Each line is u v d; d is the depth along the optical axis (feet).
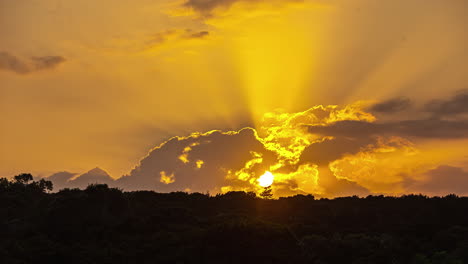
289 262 232.12
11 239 240.53
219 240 236.43
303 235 270.26
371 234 270.87
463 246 235.81
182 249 238.27
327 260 243.40
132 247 244.83
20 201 282.77
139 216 278.67
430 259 233.35
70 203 262.47
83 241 248.32
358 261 238.27
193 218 282.56
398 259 239.30
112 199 271.49
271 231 240.32
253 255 231.71
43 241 240.12
